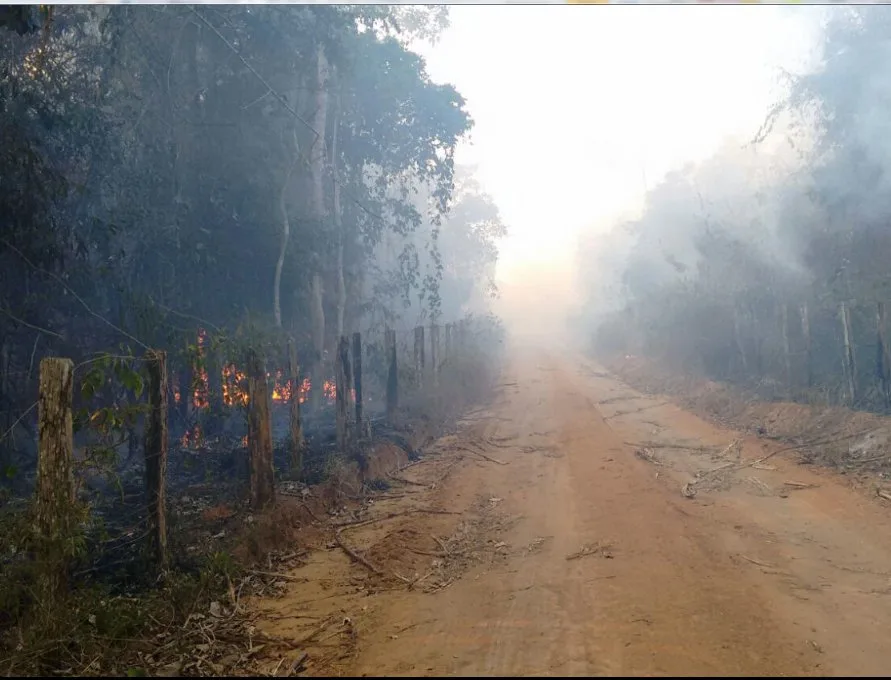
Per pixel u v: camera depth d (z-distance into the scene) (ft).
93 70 43.88
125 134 45.60
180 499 31.68
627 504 30.07
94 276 41.47
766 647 16.16
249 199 51.08
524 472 38.73
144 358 23.72
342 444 39.75
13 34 38.14
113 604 19.03
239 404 36.40
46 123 38.01
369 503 34.37
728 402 55.42
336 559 26.18
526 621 18.57
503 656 16.53
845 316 43.06
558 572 22.39
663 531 25.84
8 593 18.49
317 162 57.57
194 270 46.70
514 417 60.39
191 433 39.88
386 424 50.21
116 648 17.78
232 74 53.26
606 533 26.12
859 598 19.11
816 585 20.17
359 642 18.30
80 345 41.68
